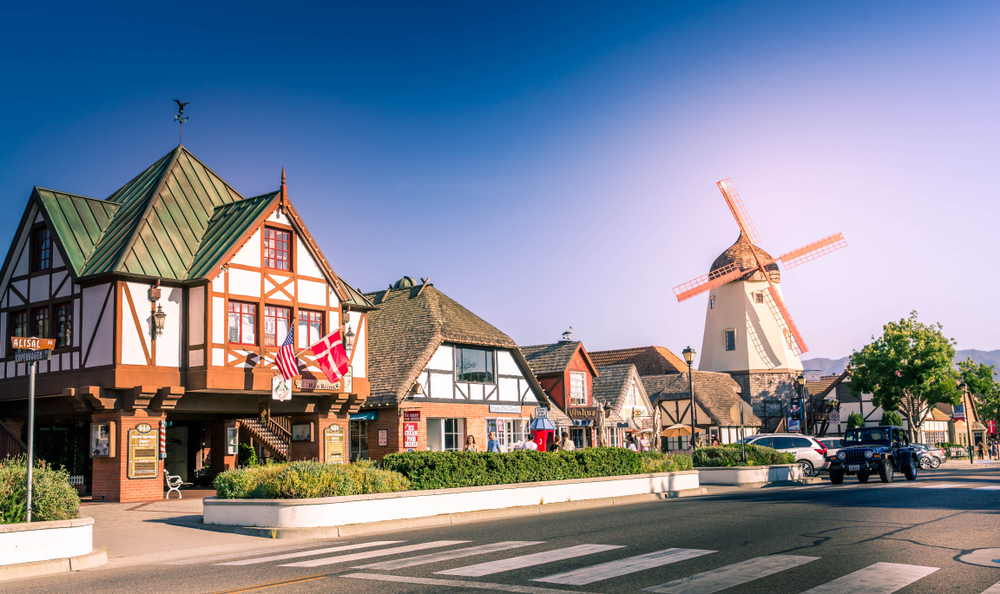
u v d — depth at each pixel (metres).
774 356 63.38
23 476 11.80
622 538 12.01
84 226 24.45
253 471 16.14
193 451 30.88
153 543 13.58
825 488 24.25
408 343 32.06
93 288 22.75
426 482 16.88
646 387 55.56
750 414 28.02
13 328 24.92
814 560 9.67
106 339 22.14
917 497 19.11
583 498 20.05
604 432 41.91
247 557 11.48
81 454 29.02
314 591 8.35
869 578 8.48
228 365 23.42
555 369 39.34
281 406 26.36
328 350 24.98
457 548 11.44
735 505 17.64
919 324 57.16
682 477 23.81
